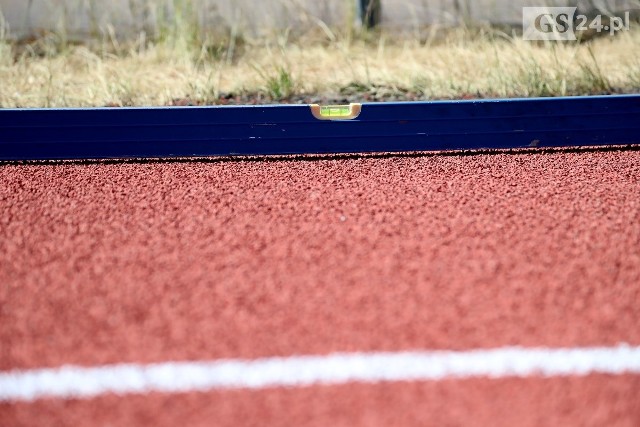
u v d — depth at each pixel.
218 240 4.61
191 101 7.60
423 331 3.57
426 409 3.07
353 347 3.45
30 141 6.23
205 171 6.00
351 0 9.58
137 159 6.34
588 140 6.54
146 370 3.31
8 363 3.37
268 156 6.39
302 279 4.08
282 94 7.79
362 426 2.98
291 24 9.73
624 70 8.07
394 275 4.11
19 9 9.82
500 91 7.71
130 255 4.42
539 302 3.82
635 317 3.69
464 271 4.16
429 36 9.50
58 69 8.35
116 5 9.82
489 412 3.05
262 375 3.28
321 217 4.97
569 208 5.12
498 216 4.96
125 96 7.61
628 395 3.14
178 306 3.81
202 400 3.13
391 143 6.40
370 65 8.52
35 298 3.92
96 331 3.60
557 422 3.00
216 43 9.15
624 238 4.62
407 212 5.04
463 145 6.46
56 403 3.12
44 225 4.91
